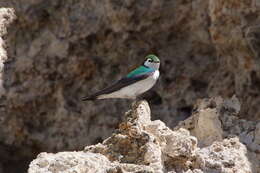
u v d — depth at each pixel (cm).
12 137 1452
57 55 1451
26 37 1473
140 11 1445
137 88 1166
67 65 1453
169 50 1497
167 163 895
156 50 1491
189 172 879
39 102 1446
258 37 1245
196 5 1453
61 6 1473
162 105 1477
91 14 1457
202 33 1471
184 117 1460
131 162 883
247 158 945
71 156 834
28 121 1452
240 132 1037
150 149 872
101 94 1162
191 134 1062
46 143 1450
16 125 1445
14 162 1500
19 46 1467
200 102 1134
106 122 1453
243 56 1287
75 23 1456
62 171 809
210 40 1468
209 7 1352
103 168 834
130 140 898
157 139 912
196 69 1482
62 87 1453
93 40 1459
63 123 1455
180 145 894
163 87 1481
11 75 1445
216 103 1093
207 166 895
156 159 863
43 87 1445
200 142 1029
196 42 1494
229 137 992
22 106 1438
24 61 1446
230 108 1079
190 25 1476
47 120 1459
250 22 1263
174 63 1491
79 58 1453
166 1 1454
